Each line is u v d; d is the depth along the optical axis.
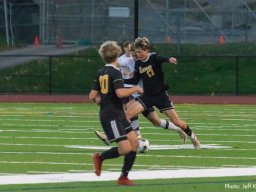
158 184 29.09
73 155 38.53
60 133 50.22
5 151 40.12
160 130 53.38
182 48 111.81
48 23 120.44
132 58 42.12
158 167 34.09
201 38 117.50
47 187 28.25
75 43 116.75
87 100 87.75
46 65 105.12
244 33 118.06
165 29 117.44
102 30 118.81
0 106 79.44
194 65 105.12
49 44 119.62
